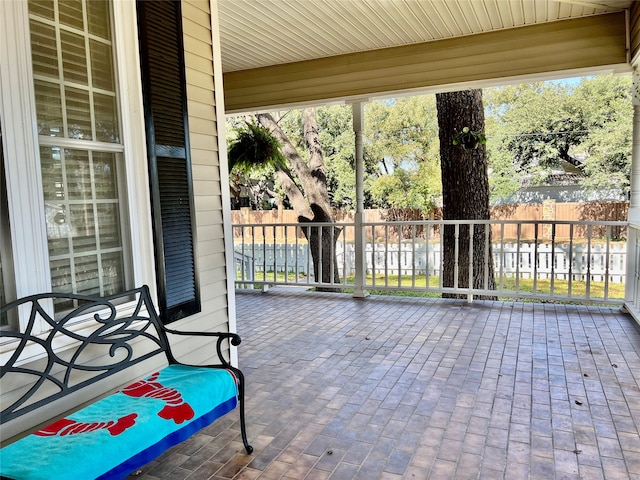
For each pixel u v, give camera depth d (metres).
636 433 2.29
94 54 2.17
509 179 11.39
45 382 1.90
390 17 4.20
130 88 2.32
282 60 5.44
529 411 2.55
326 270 9.35
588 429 2.34
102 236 2.23
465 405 2.64
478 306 4.93
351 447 2.24
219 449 2.25
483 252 6.21
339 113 12.05
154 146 2.41
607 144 10.37
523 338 3.80
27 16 1.85
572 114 10.59
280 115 11.67
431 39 4.83
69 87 2.05
